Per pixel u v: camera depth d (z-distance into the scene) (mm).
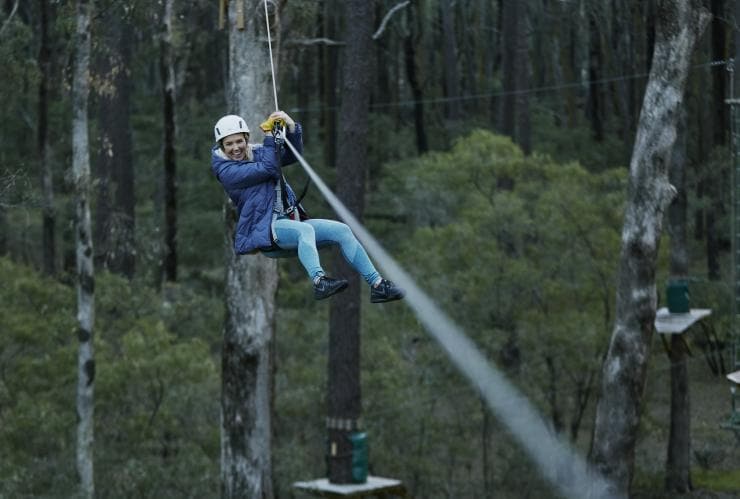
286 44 22500
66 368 24391
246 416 19984
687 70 19500
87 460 22125
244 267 19812
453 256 26250
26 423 23016
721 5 27469
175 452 24500
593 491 20172
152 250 34094
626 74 45938
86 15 22781
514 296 25969
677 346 27562
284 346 28047
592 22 44219
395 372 25328
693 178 37250
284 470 23875
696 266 42375
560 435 26297
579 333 25422
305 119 49875
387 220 40094
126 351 24234
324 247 8922
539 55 51969
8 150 42969
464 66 53375
